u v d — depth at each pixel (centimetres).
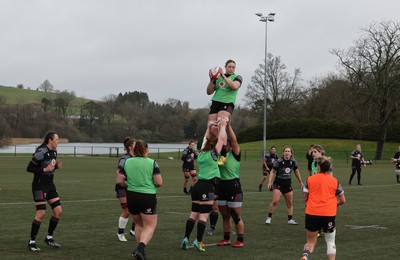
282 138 8844
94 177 3331
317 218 938
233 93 1221
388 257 1088
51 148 1130
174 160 6231
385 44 6500
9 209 1745
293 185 3020
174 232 1367
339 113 8725
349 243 1252
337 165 5794
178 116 11038
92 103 11306
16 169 3972
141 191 967
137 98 12019
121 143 11044
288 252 1127
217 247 1180
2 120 8306
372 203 2147
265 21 5934
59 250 1106
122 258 1036
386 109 6706
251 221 1596
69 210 1755
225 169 1180
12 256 1038
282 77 9450
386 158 7250
